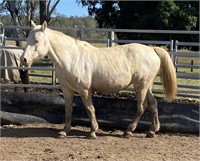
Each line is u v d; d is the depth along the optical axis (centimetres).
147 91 838
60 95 919
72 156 686
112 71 799
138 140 805
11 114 916
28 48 762
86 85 793
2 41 1079
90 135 804
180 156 703
